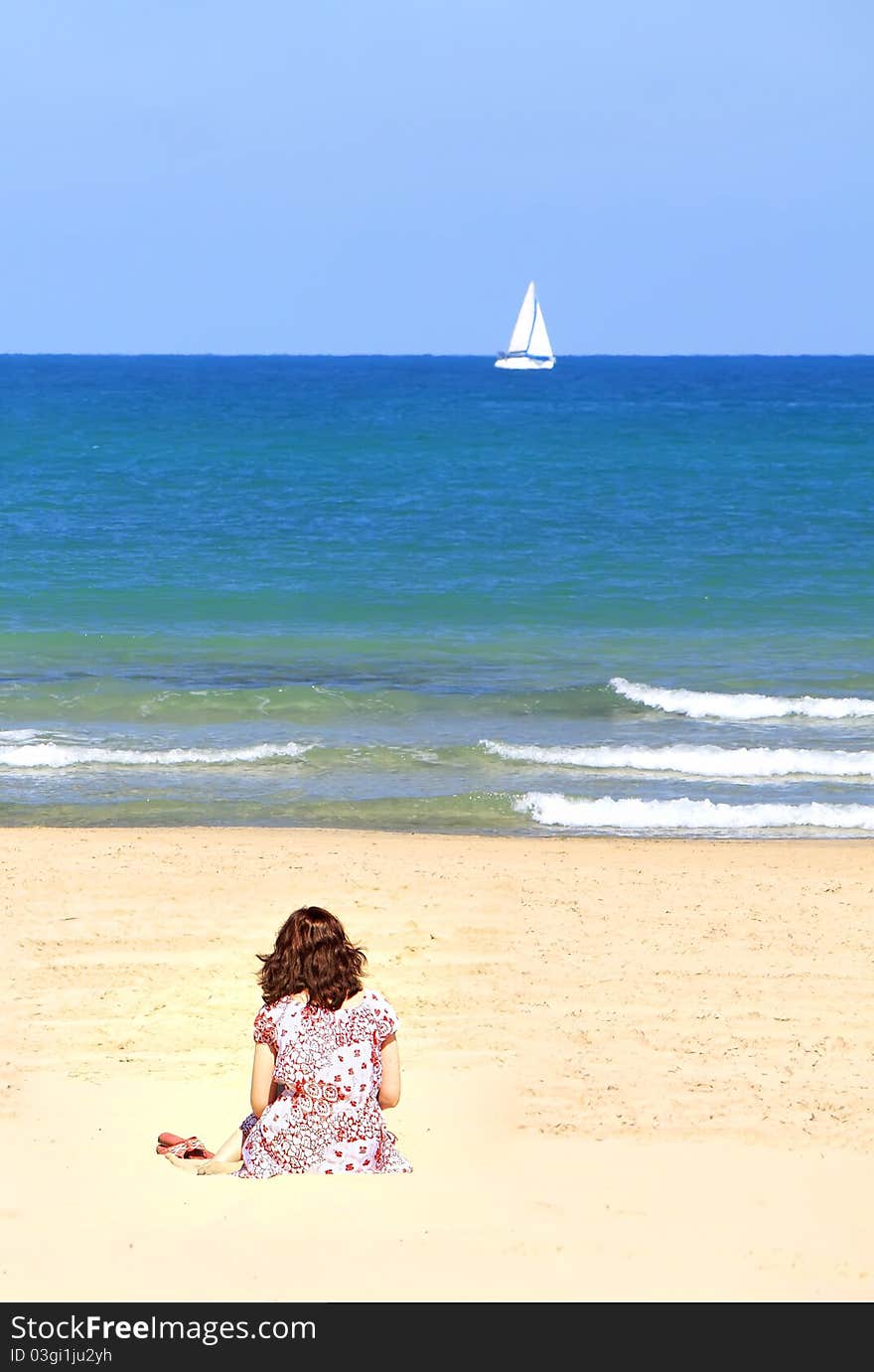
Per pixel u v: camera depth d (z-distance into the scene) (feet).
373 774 62.03
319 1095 21.80
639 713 73.15
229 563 123.44
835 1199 21.09
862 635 95.09
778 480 199.82
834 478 202.80
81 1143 23.59
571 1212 20.24
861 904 43.19
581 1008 33.01
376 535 141.79
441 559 126.52
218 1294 17.56
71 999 33.32
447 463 221.46
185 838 50.70
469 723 71.05
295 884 44.24
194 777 61.11
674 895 43.93
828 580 116.26
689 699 74.38
